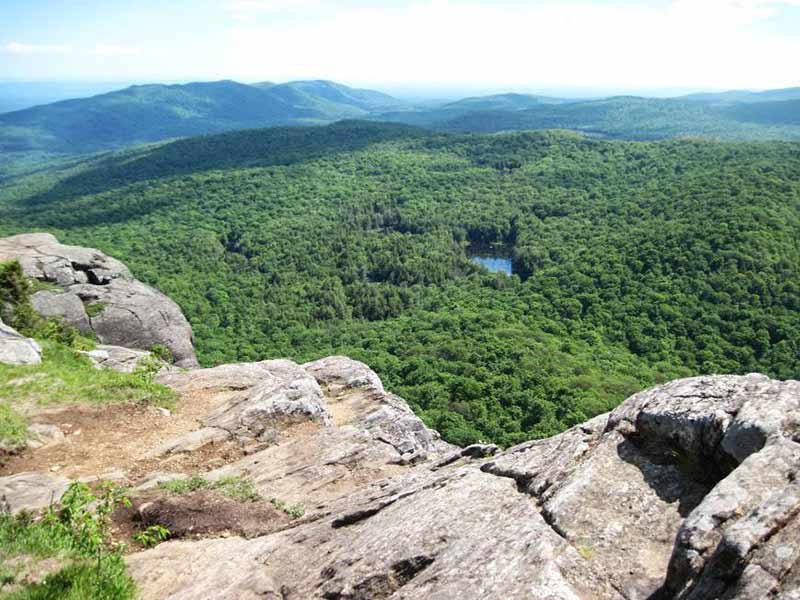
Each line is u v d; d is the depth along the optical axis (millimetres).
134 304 35625
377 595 6895
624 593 5766
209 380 20078
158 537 10766
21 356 20016
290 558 8781
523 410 66438
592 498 7062
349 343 104062
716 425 7066
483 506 7766
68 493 10016
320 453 14242
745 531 5215
